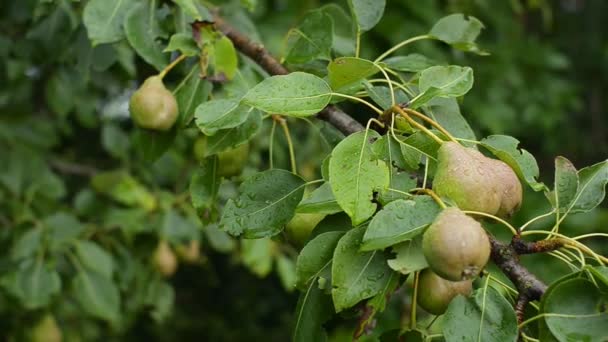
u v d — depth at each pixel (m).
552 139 3.59
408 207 1.17
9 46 1.81
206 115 1.34
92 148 2.97
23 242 1.94
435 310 1.20
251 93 1.24
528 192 2.83
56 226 1.97
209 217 1.41
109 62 1.57
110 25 1.45
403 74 1.51
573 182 1.24
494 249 1.19
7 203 2.11
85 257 1.94
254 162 2.36
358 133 1.22
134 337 3.80
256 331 4.05
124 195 2.10
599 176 1.25
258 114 1.37
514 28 3.04
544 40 3.78
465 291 1.20
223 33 1.48
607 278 1.14
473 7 2.81
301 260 1.22
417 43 2.54
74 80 1.94
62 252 2.03
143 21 1.46
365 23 1.42
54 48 1.61
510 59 3.02
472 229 1.15
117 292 1.94
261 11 2.36
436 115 1.36
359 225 1.20
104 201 2.16
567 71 3.78
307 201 1.23
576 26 3.80
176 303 4.02
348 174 1.20
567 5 3.88
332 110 1.35
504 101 3.07
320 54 1.44
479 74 2.99
